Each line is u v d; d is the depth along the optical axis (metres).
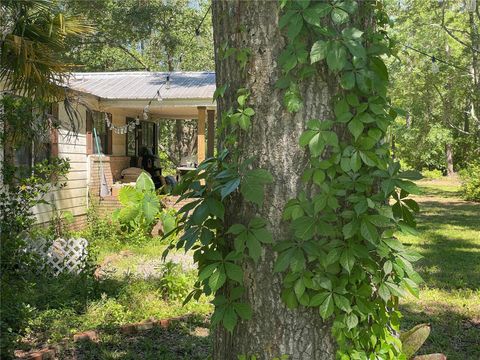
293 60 2.63
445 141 29.00
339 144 2.71
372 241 2.53
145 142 18.30
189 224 2.71
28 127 6.33
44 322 5.66
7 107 5.89
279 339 2.77
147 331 5.71
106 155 15.05
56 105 11.41
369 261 2.71
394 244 2.71
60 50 7.79
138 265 9.34
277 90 2.75
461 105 28.50
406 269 2.74
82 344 5.20
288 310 2.76
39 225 10.91
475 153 33.03
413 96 24.88
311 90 2.73
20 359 4.71
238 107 2.82
